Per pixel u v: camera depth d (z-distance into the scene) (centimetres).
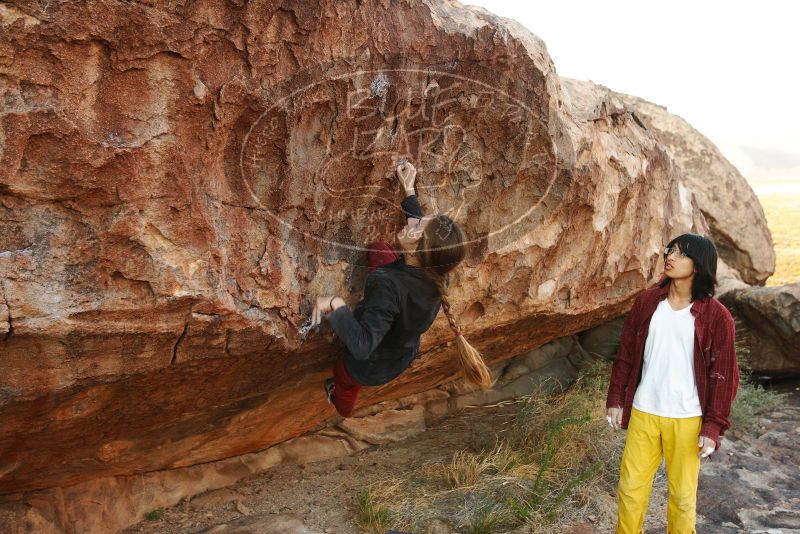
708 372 312
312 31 247
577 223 418
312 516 379
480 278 378
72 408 249
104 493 343
